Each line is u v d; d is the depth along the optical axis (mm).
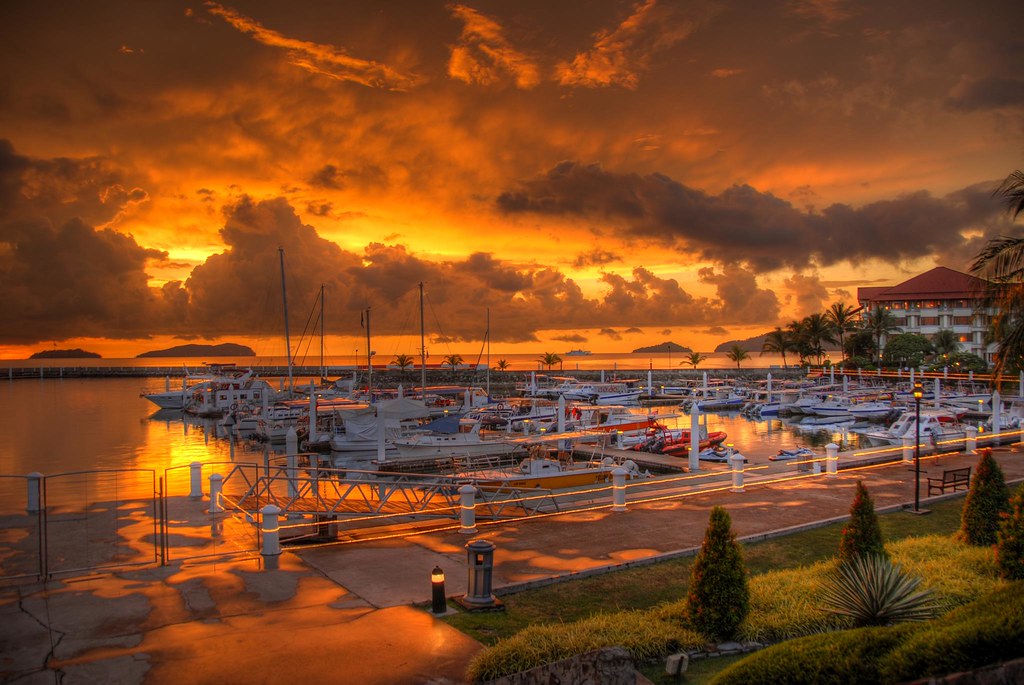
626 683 9359
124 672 10133
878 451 34594
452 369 169125
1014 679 6758
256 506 21078
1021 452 34062
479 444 48344
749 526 19812
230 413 73188
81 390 143000
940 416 57375
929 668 7184
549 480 31266
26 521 20047
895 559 15070
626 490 26828
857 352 125750
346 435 53656
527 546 17688
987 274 21250
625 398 105812
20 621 12078
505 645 10555
